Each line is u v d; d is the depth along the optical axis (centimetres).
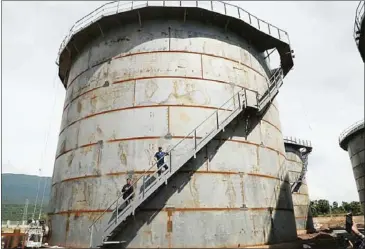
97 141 1728
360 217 5406
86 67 2044
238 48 2047
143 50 1864
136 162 1590
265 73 2236
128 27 1972
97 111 1817
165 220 1469
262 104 1839
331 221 5509
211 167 1606
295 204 4166
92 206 1587
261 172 1786
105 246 1426
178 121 1661
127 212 1384
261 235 1620
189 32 1920
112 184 1585
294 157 4488
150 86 1750
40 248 1570
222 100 1786
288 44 2241
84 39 2116
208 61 1866
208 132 1664
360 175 3959
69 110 2059
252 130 1844
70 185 1744
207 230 1482
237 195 1611
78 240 1554
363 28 1778
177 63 1809
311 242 1992
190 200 1514
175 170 1449
